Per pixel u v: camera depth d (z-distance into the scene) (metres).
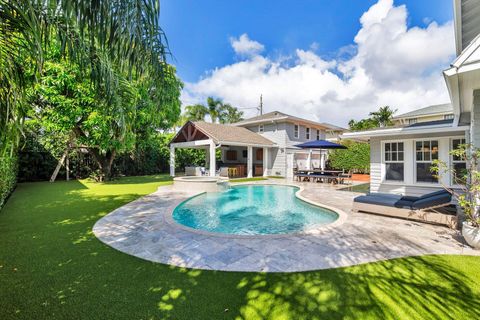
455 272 3.36
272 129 21.03
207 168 22.55
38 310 2.52
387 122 29.52
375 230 5.30
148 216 6.53
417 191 8.49
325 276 3.26
